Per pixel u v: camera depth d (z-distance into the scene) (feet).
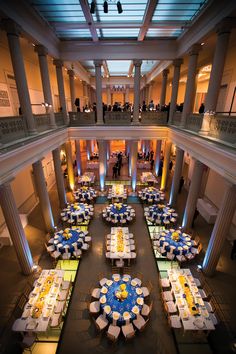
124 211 34.60
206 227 33.09
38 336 18.20
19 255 22.90
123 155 74.08
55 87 50.72
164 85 45.34
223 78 34.45
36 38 25.36
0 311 20.22
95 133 40.86
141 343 17.70
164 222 32.40
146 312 18.71
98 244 29.35
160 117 40.83
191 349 17.24
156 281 23.39
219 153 18.56
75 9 23.21
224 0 19.43
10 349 17.28
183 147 31.89
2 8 17.93
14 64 21.66
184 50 31.17
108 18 25.88
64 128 36.81
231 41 26.63
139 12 24.11
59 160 36.50
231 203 19.94
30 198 38.32
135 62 35.83
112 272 24.59
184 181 50.44
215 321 17.98
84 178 49.83
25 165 21.98
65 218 33.71
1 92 28.22
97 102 38.58
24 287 22.54
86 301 21.17
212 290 22.30
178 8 23.12
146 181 49.98
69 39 33.68
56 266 25.57
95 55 35.14
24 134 22.95
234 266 25.54
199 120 25.71
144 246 29.01
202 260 26.48
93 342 17.79
